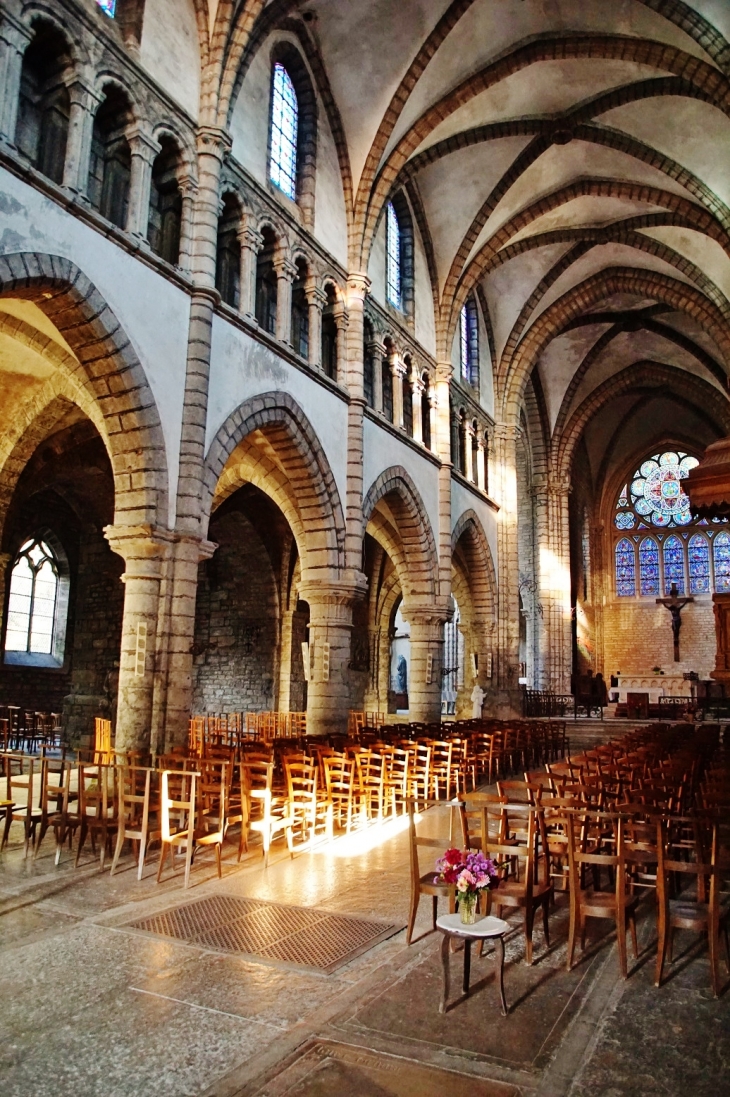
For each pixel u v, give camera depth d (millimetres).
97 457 23938
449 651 46062
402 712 41750
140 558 13664
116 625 28188
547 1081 4754
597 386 41625
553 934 7469
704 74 19547
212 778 11938
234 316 16000
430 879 7180
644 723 30266
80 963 6539
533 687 41156
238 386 16109
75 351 13266
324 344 20922
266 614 32125
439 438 27000
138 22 14195
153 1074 4781
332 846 11273
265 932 7410
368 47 20109
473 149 25031
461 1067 4906
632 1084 4727
